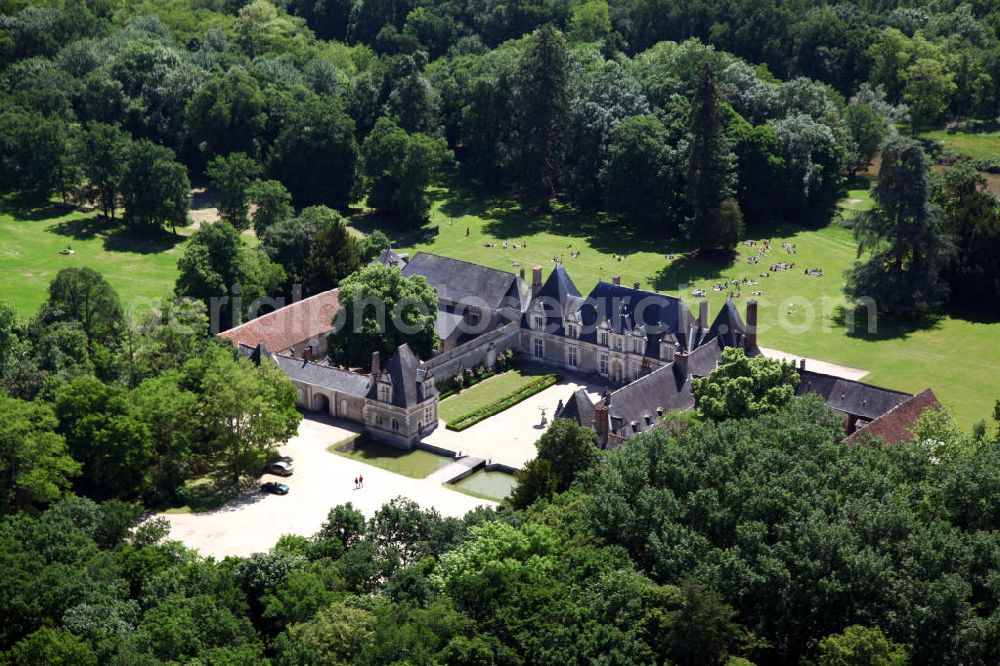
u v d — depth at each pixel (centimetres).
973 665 13312
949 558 14100
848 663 12888
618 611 13850
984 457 15775
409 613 13950
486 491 19775
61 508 16575
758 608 14050
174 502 19088
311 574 15025
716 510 15200
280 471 19962
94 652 13800
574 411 19725
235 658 13562
